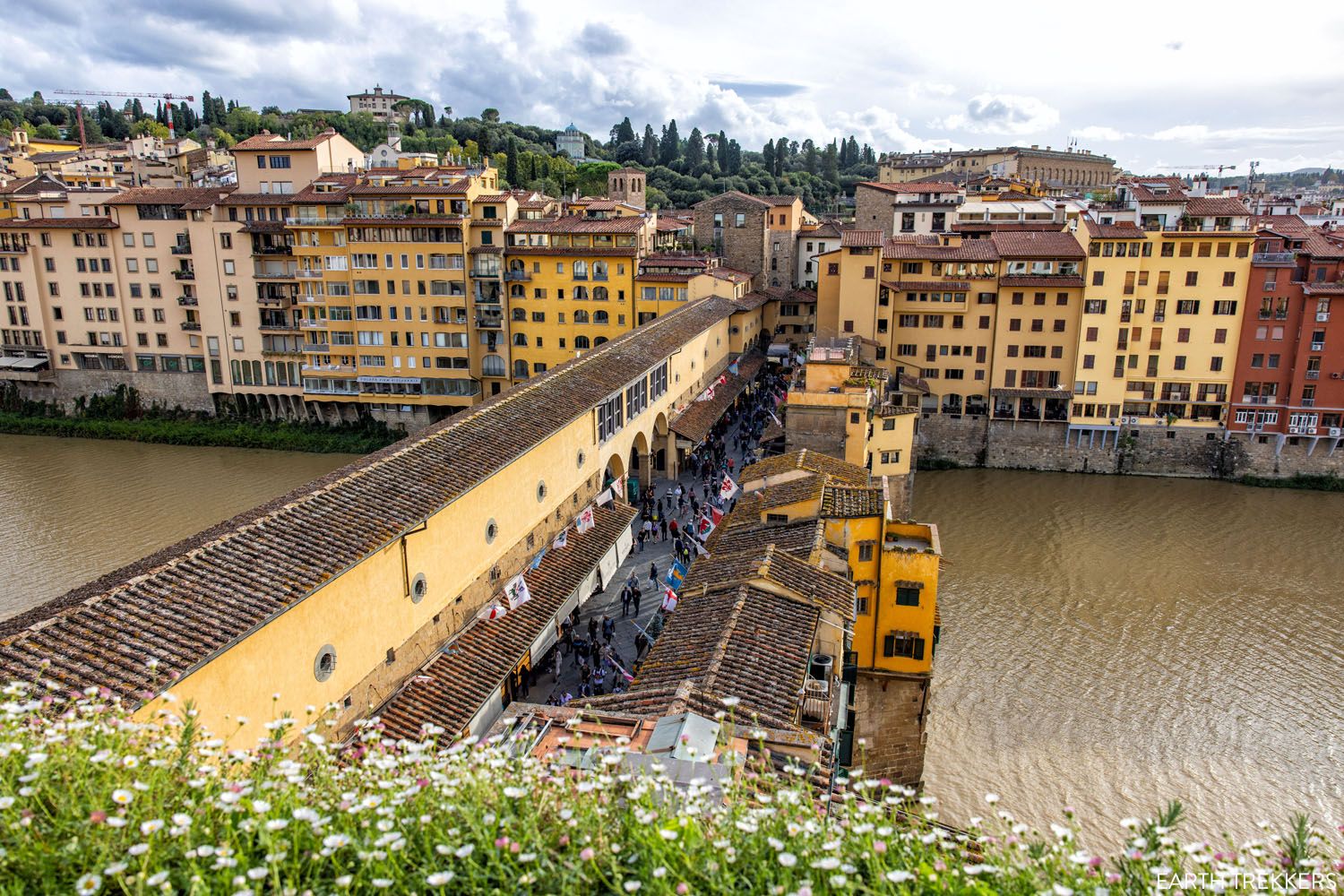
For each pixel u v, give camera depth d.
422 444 37.12
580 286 96.81
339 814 10.63
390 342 98.94
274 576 25.73
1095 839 40.31
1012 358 92.81
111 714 14.56
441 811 10.69
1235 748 46.12
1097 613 60.38
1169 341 89.12
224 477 89.25
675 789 11.70
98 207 111.69
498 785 11.40
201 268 103.25
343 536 28.80
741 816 10.69
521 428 42.22
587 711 15.44
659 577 53.47
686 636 28.28
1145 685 51.72
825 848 9.67
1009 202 111.56
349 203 95.69
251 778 11.39
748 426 87.69
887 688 41.69
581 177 183.00
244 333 104.31
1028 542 73.00
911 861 10.16
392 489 32.59
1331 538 74.38
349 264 97.19
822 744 21.14
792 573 32.28
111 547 68.25
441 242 95.19
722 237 125.44
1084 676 52.59
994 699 50.16
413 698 30.97
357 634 28.80
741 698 23.61
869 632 41.12
